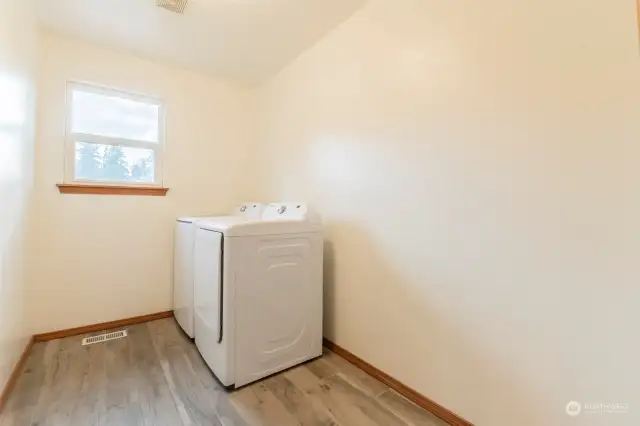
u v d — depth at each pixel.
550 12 1.07
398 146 1.65
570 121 1.03
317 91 2.24
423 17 1.51
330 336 2.13
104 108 2.41
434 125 1.46
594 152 0.98
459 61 1.35
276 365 1.78
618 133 0.93
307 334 1.93
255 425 1.34
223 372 1.60
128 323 2.47
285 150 2.63
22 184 1.76
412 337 1.57
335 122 2.08
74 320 2.27
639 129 0.90
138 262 2.53
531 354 1.13
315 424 1.35
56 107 2.18
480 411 1.29
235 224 1.62
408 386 1.58
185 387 1.61
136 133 2.55
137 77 2.49
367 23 1.82
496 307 1.24
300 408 1.46
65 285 2.23
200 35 2.16
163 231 2.64
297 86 2.47
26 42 1.72
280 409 1.45
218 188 2.93
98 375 1.71
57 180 2.20
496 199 1.23
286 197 2.61
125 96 2.49
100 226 2.37
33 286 2.11
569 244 1.04
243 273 1.64
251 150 3.14
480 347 1.29
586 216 1.00
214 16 1.93
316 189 2.27
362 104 1.87
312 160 2.31
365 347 1.85
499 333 1.23
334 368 1.86
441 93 1.43
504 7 1.20
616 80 0.94
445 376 1.42
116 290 2.44
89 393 1.54
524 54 1.14
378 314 1.77
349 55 1.96
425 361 1.51
